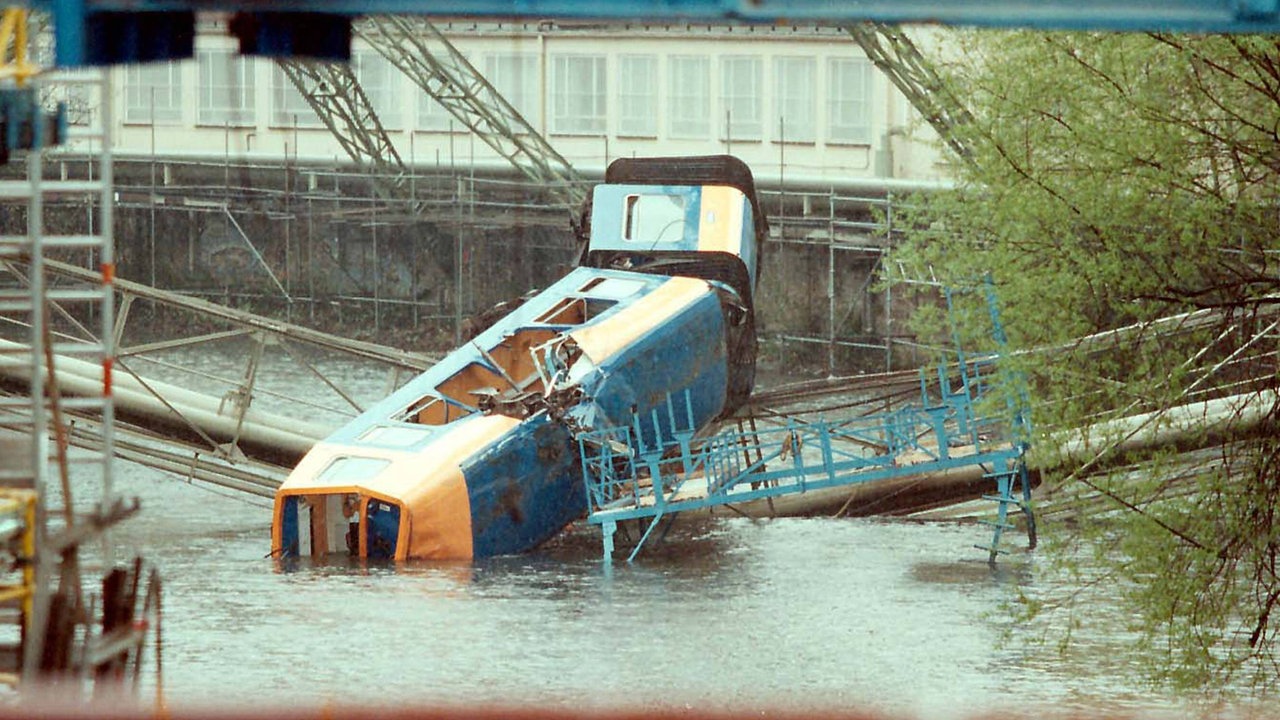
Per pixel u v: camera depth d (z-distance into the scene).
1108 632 76.62
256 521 106.06
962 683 69.69
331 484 89.31
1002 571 89.62
